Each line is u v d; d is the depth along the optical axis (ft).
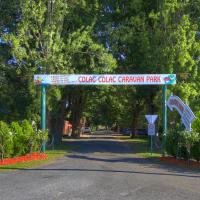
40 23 127.85
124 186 52.13
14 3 137.28
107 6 153.38
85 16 145.38
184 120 90.27
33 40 129.80
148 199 43.88
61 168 72.90
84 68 141.38
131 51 152.46
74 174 64.03
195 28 134.72
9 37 126.41
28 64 128.77
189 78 132.05
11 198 44.37
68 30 142.61
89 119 405.59
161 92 132.57
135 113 262.88
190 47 133.28
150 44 139.95
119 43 152.15
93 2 146.92
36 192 47.83
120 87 174.70
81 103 246.68
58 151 120.57
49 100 130.93
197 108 130.82
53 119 165.27
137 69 151.94
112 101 269.03
